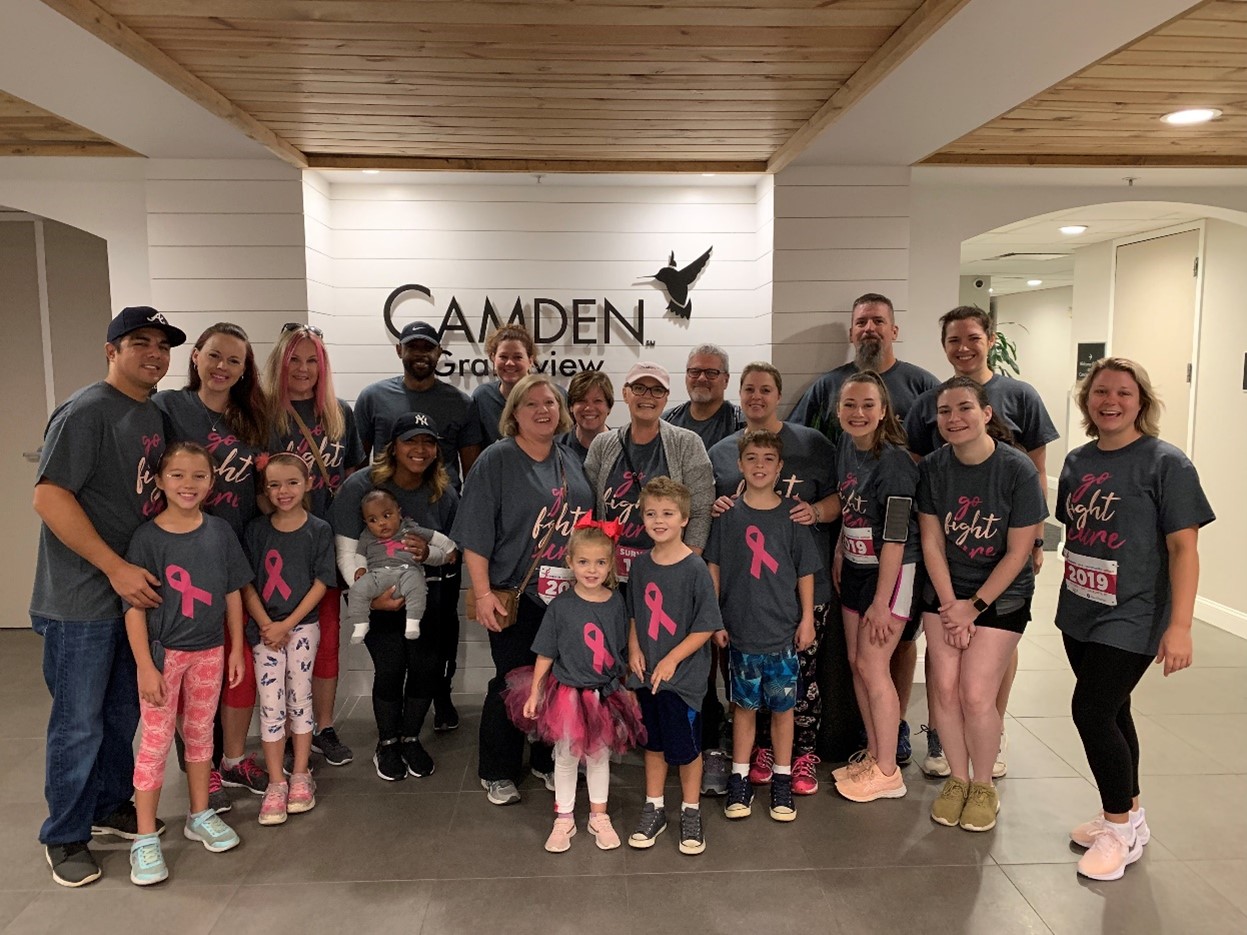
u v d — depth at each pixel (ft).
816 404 13.03
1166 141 13.33
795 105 11.25
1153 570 8.37
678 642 9.18
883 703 10.09
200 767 9.20
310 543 9.98
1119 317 20.56
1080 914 8.04
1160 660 8.35
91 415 8.29
